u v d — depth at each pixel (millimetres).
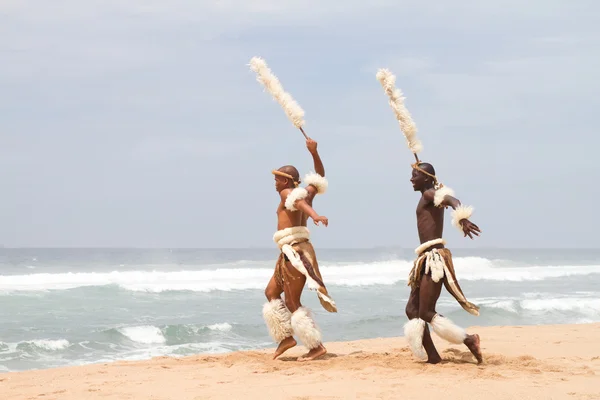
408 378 9500
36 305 30094
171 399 8555
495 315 26000
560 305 28359
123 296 34531
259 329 22016
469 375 9656
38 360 16859
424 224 10570
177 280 45500
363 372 10125
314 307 30078
